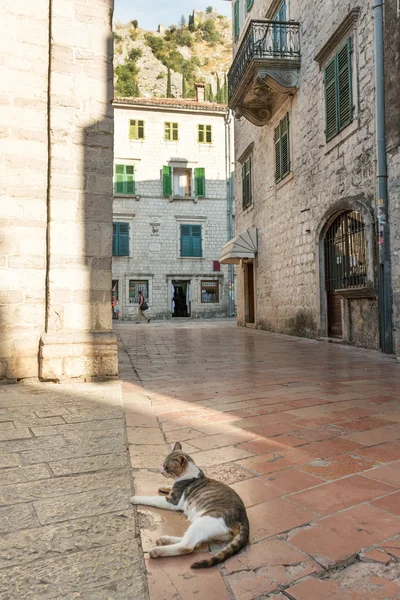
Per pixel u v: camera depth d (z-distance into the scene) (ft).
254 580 6.47
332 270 41.78
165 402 17.87
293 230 49.90
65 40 23.12
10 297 22.08
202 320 102.12
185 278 112.06
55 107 22.81
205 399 18.28
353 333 37.76
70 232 22.89
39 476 10.41
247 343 42.39
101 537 7.71
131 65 329.31
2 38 22.39
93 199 23.34
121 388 20.72
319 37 43.06
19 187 22.44
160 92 341.00
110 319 23.43
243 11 66.74
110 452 12.03
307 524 8.08
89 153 23.32
